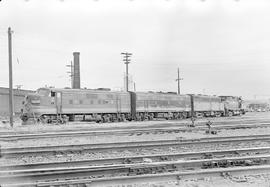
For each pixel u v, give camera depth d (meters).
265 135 17.77
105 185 8.16
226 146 14.67
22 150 13.57
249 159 10.71
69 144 15.45
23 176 8.55
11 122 34.47
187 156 11.66
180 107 52.94
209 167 10.09
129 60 68.12
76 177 8.92
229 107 65.38
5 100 61.00
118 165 9.61
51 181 8.41
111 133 20.55
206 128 23.17
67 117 37.81
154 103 48.50
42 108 36.09
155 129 22.36
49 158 12.26
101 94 41.44
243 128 24.47
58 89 37.47
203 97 57.97
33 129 26.53
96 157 12.35
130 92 45.72
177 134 20.39
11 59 36.12
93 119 40.28
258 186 8.14
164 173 8.86
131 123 35.59
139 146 13.91
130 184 8.30
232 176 9.07
